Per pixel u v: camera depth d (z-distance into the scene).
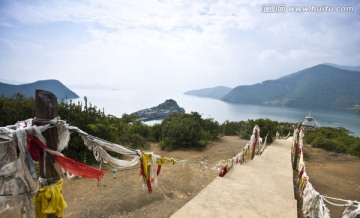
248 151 10.66
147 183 3.29
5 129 1.90
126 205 6.04
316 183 10.67
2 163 1.89
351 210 3.68
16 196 2.00
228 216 4.35
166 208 6.18
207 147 15.23
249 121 21.69
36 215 2.10
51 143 2.15
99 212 5.57
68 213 5.44
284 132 27.53
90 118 10.02
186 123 16.00
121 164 2.91
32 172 2.05
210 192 5.25
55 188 2.15
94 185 7.12
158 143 15.46
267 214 4.60
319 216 4.44
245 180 7.15
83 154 8.72
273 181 7.35
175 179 8.35
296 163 12.36
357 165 14.55
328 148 20.05
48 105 2.10
